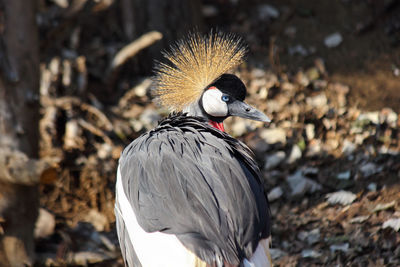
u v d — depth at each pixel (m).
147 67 12.62
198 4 13.16
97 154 10.98
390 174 9.89
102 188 10.46
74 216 10.06
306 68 12.95
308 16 14.29
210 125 6.54
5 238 8.42
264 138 11.27
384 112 11.55
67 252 9.19
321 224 9.14
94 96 12.17
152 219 5.41
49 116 11.10
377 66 12.88
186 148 5.86
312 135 11.27
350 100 12.02
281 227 9.32
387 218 8.69
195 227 5.23
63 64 12.06
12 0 8.07
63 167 10.62
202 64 7.09
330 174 10.36
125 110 12.05
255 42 13.70
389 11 13.93
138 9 12.55
